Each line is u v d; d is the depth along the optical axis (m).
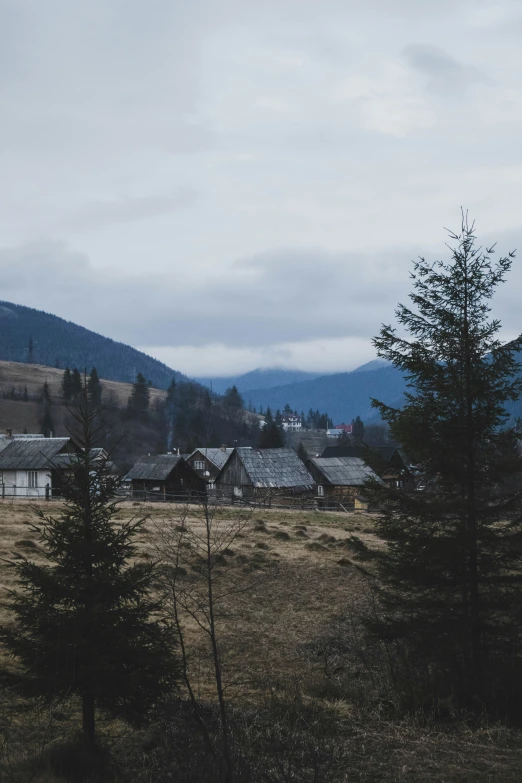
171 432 142.38
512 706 12.34
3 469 59.12
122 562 11.47
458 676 13.04
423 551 13.20
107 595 10.90
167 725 11.09
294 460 67.12
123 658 10.63
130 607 11.21
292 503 61.78
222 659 16.28
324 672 15.42
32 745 10.55
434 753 10.71
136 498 59.03
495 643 13.12
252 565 26.48
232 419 158.62
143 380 169.50
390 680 14.06
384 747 10.96
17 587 20.02
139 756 10.61
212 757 9.09
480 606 13.10
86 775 9.74
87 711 10.74
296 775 9.22
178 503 49.72
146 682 10.55
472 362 13.72
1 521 35.25
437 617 13.23
